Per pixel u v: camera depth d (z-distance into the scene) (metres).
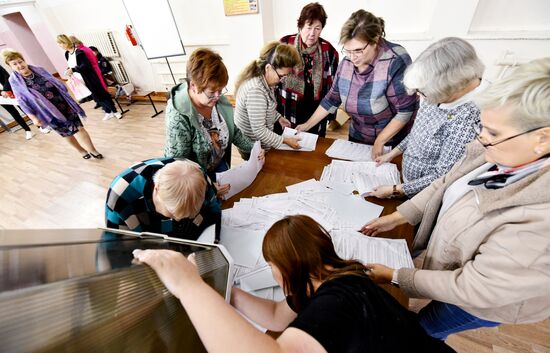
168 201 0.68
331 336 0.36
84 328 0.26
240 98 1.40
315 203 1.04
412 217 0.89
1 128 4.28
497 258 0.49
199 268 0.47
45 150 3.56
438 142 0.93
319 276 0.48
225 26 3.68
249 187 1.19
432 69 0.77
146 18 3.48
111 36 4.38
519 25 2.40
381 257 0.82
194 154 1.23
